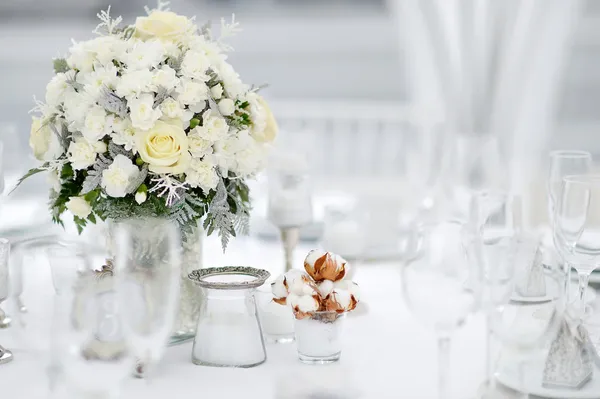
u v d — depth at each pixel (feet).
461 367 4.45
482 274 3.94
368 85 16.62
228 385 4.19
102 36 4.83
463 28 13.19
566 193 4.60
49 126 4.72
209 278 4.64
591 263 4.66
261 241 7.05
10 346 4.73
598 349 4.64
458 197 7.96
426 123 10.77
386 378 4.28
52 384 3.74
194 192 4.75
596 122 16.26
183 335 4.85
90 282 3.41
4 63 16.40
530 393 3.96
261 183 7.86
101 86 4.46
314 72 16.66
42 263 3.94
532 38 13.04
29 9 16.52
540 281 4.78
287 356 4.67
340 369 4.41
